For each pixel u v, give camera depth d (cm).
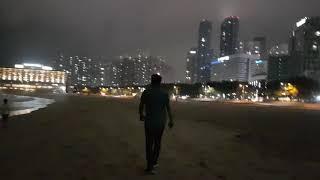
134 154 1499
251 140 2191
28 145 1680
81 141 1889
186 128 2914
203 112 5950
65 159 1335
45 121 3250
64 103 9294
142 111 1084
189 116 4762
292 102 16200
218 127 3102
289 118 4738
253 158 1503
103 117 4034
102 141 1920
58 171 1117
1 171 1098
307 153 1702
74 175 1068
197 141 2069
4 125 2741
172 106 8606
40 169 1141
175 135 2366
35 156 1384
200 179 1065
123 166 1230
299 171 1248
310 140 2248
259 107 9275
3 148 1573
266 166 1323
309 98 17450
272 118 4647
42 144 1725
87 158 1373
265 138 2314
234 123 3641
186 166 1268
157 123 1070
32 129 2481
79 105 7962
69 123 3081
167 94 1086
